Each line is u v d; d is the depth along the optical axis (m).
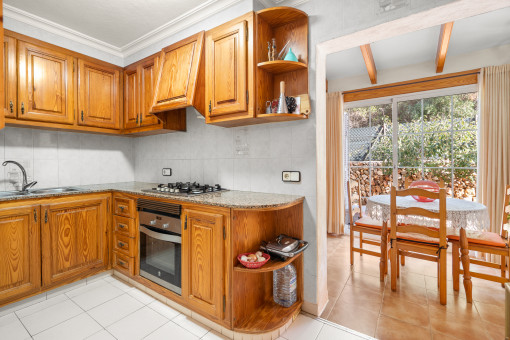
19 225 1.82
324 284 1.88
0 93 1.12
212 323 1.62
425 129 3.26
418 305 1.88
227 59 1.79
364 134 3.86
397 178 3.47
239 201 1.56
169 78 2.13
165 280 1.87
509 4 1.29
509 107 2.52
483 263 2.11
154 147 2.89
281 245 1.63
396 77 3.30
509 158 2.52
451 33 2.41
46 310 1.81
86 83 2.43
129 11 2.06
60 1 1.92
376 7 1.51
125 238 2.20
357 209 2.96
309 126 1.76
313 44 1.74
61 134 2.53
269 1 1.86
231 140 2.18
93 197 2.22
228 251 1.49
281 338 1.52
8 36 1.94
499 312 1.78
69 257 2.07
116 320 1.70
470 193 3.00
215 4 1.94
